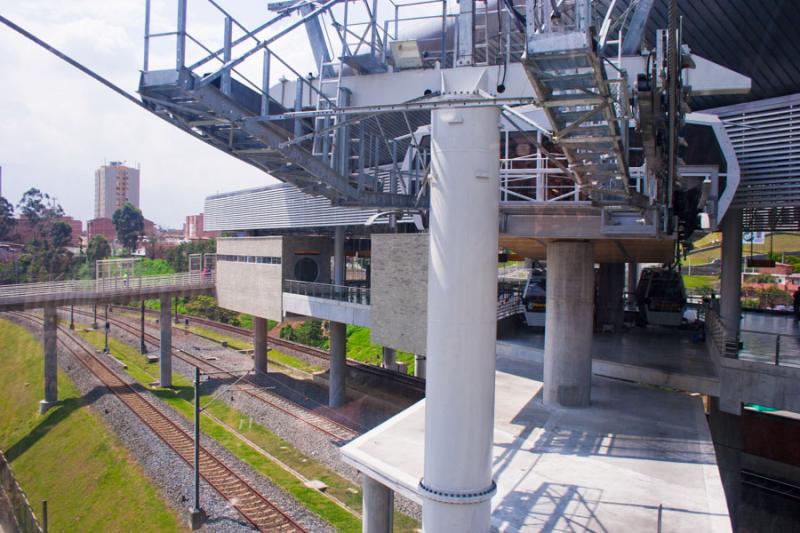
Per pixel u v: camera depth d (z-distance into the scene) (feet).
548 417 45.44
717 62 52.54
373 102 37.27
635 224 42.93
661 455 37.65
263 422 77.87
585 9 21.18
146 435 69.51
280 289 103.96
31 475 63.52
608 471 35.09
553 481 33.71
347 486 57.93
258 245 111.55
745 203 51.83
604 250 58.95
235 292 118.11
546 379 49.39
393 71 37.96
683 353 61.98
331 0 30.04
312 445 69.00
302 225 101.14
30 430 74.43
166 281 114.52
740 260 62.49
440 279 26.43
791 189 49.16
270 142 31.30
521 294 94.89
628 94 28.19
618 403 49.19
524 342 70.85
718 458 54.70
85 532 51.39
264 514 51.31
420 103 26.27
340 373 89.40
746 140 51.06
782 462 64.23
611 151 27.43
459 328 26.21
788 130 48.98
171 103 27.61
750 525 54.80
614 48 49.62
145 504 53.57
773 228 95.20
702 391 49.47
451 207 26.12
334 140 37.37
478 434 26.71
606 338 72.69
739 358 48.26
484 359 26.61
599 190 31.48
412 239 74.43
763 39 48.73
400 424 42.80
